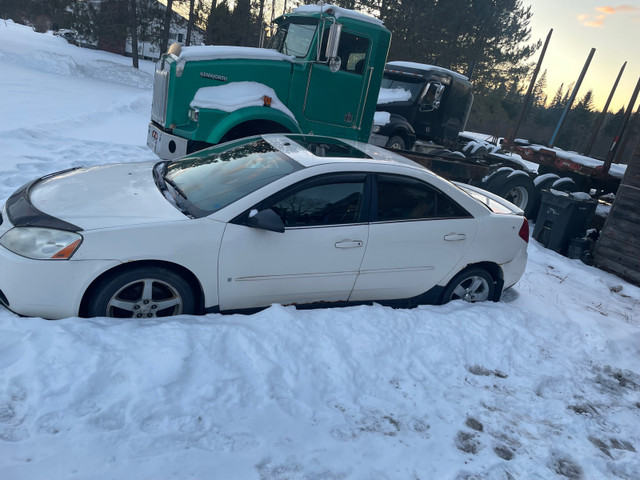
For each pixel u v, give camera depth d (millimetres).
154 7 36906
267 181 4016
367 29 8086
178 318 3693
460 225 4723
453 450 3082
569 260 8859
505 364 4258
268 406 3096
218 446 2691
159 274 3627
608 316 6152
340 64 7848
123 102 18406
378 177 4344
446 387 3779
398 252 4434
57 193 3936
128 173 4570
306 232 4020
